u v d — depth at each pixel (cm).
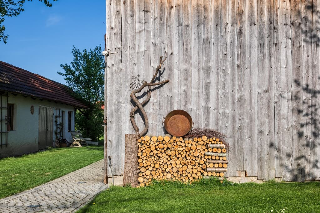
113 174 838
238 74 859
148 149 812
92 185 829
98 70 2619
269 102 858
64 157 1488
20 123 1680
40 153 1711
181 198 655
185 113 830
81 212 563
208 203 611
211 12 865
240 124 852
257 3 866
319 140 862
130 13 859
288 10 870
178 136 830
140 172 817
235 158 847
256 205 590
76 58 2630
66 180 911
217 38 862
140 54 853
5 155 1514
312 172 857
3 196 700
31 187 806
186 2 865
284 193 700
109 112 847
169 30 860
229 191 727
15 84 1647
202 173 827
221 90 856
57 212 570
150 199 648
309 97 865
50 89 2191
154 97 852
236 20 865
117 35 855
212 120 852
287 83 862
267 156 851
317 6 877
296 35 869
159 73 854
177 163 814
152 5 860
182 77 855
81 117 2631
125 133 844
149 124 846
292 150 855
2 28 1686
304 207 575
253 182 845
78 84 2644
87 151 1805
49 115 2067
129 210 565
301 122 861
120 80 850
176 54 858
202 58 859
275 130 855
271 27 866
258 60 860
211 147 819
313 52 872
